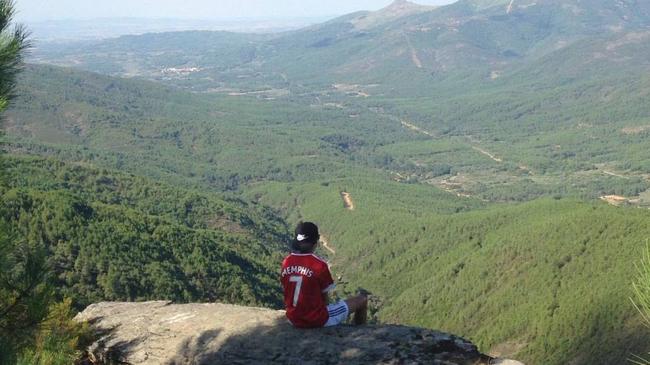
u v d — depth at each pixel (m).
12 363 6.10
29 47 7.33
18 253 6.96
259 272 101.56
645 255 5.34
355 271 160.38
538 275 106.44
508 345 94.25
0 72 7.07
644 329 74.62
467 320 109.38
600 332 80.31
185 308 11.69
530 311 96.56
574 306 88.88
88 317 11.97
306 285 9.36
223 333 9.87
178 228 100.56
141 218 98.00
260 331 9.62
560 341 85.94
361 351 8.60
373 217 186.25
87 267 72.50
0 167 7.31
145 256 82.50
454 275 127.62
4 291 6.84
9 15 7.23
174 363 9.34
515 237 123.75
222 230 145.25
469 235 148.00
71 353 8.00
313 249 9.58
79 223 81.62
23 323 6.86
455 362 8.29
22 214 78.50
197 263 87.75
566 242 110.69
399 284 144.50
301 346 8.93
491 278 116.81
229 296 82.56
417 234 160.62
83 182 144.88
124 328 11.08
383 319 126.69
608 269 95.00
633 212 113.69
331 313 9.43
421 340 8.90
